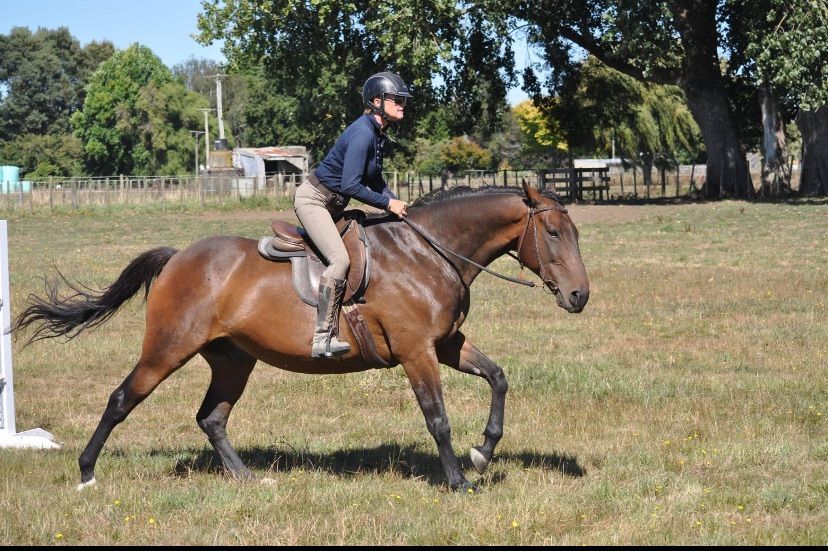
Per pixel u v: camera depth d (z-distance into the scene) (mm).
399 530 5645
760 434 8000
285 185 49031
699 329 13375
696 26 37688
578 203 41188
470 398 9805
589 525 5746
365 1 39125
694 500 6176
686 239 26016
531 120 68750
